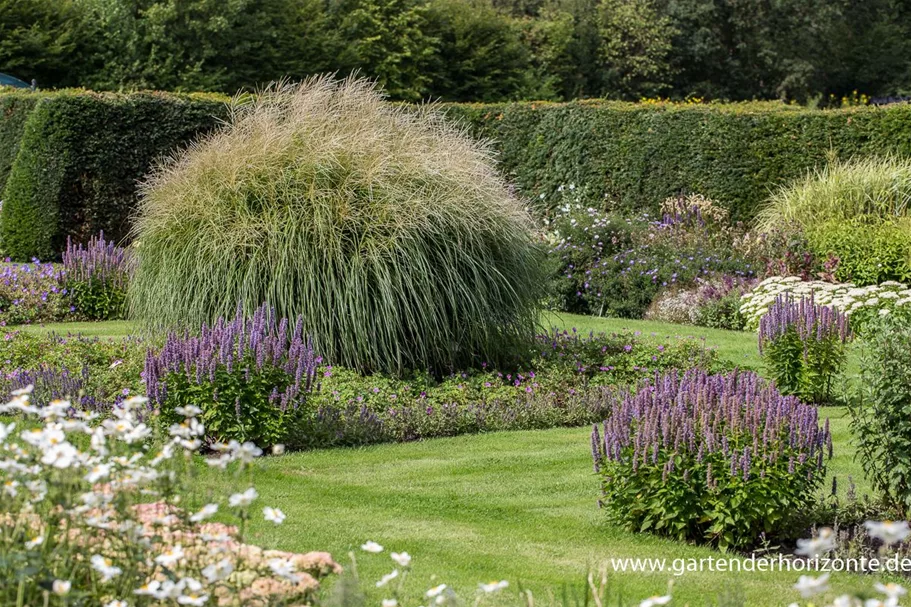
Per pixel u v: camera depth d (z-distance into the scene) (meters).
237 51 27.27
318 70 28.52
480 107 18.91
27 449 3.21
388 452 7.25
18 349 9.09
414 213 8.78
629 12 35.97
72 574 2.91
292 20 28.45
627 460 5.41
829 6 38.84
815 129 16.25
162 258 8.84
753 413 5.28
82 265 12.77
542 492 6.34
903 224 14.14
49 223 15.59
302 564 3.51
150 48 26.98
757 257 14.56
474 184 9.24
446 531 5.40
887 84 41.78
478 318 9.02
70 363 8.67
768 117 16.47
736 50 39.16
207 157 9.05
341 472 6.66
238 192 8.73
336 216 8.69
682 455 5.27
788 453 5.24
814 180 16.02
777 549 5.29
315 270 8.54
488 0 33.34
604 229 15.41
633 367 9.76
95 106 15.85
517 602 4.18
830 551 5.05
